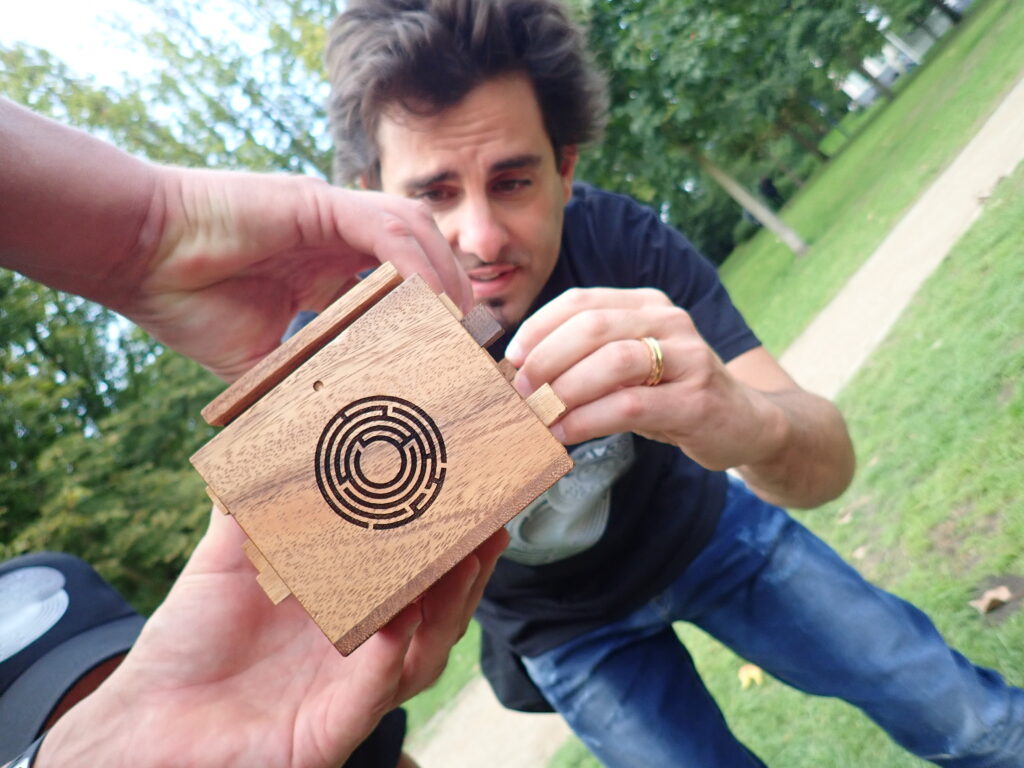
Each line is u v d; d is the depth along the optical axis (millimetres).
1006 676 602
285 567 300
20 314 3336
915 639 518
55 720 368
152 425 3312
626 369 359
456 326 312
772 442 429
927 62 4641
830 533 949
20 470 2926
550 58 539
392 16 520
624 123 3326
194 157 3770
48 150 349
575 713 581
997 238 1200
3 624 397
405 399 309
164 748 316
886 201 2365
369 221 415
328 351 310
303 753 317
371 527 303
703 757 542
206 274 413
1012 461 755
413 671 332
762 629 555
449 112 513
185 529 2955
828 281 2154
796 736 746
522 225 542
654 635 579
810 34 3547
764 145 4926
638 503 543
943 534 771
